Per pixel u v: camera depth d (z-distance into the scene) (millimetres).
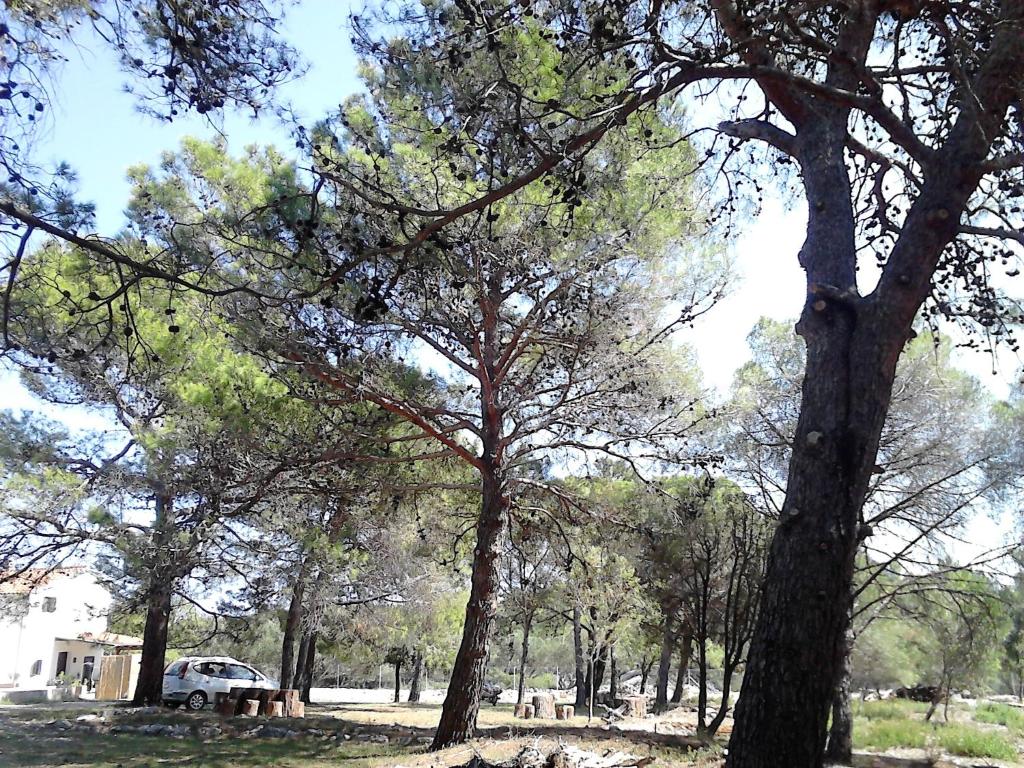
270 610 16578
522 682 25203
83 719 15148
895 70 4883
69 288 8031
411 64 5598
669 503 13648
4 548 13094
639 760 9531
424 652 31719
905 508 13969
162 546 12500
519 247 9055
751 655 4258
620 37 4363
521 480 12383
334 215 7594
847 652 13609
